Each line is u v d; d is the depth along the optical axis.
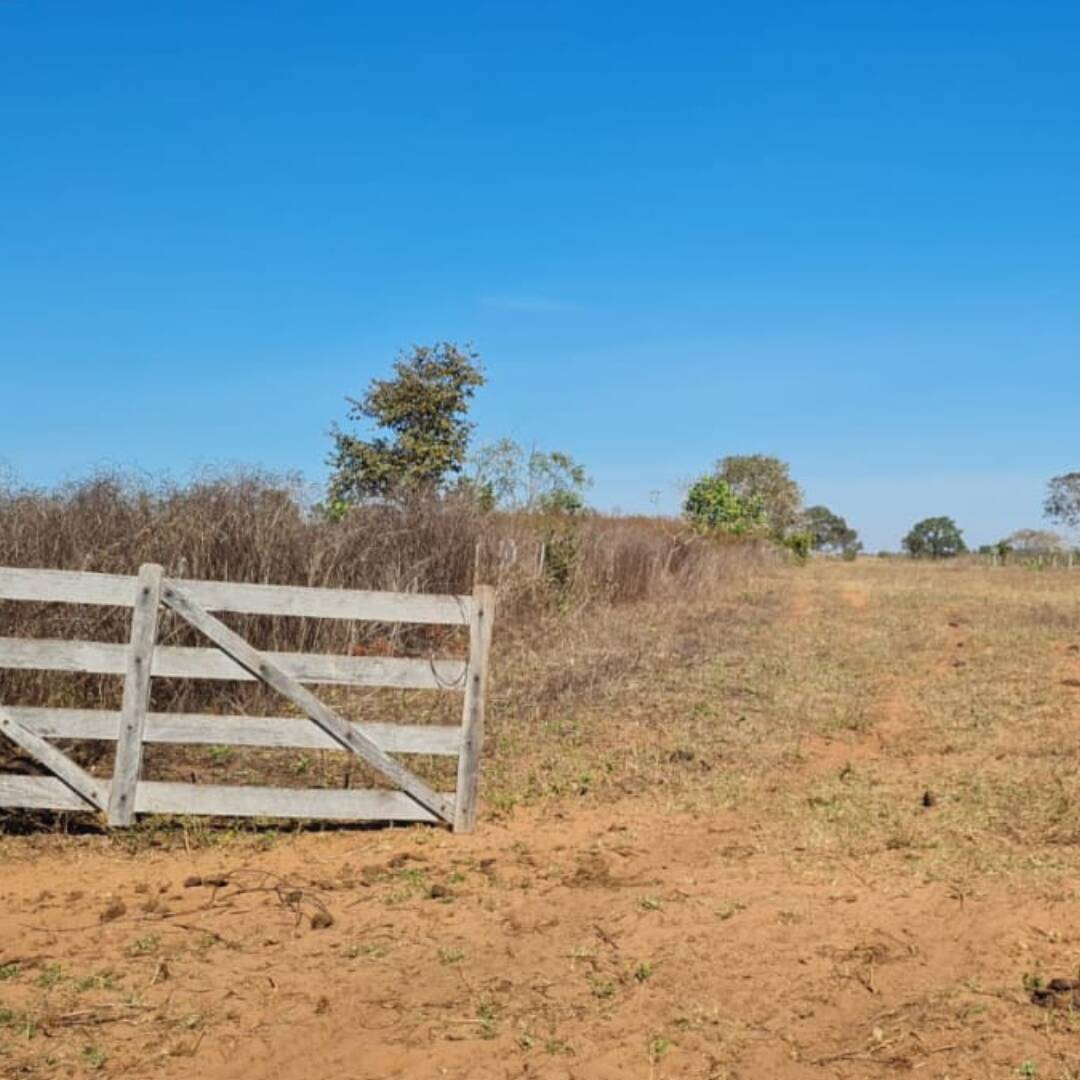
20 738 7.40
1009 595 27.86
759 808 8.27
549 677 12.79
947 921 6.04
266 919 6.12
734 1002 5.11
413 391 21.86
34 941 5.76
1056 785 8.63
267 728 7.64
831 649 16.39
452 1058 4.61
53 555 10.61
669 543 24.64
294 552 12.53
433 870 6.95
